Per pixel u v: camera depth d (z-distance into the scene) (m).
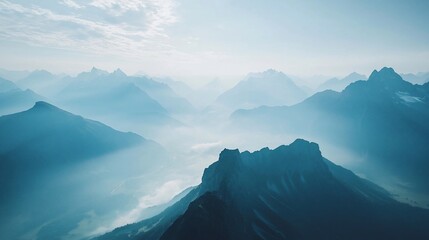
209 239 112.06
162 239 118.38
